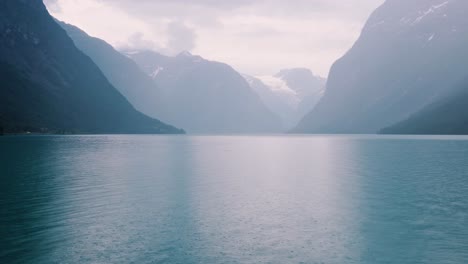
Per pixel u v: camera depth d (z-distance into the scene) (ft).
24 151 343.46
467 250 85.46
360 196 143.95
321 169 234.17
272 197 142.41
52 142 528.63
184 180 184.75
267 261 80.07
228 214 116.06
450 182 175.01
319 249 86.79
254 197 142.61
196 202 132.77
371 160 288.71
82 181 176.55
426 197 140.87
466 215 113.80
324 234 97.14
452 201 133.18
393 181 180.04
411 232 98.27
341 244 89.86
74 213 115.75
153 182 177.37
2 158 275.80
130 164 257.55
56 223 104.73
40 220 107.55
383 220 109.29
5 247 86.53
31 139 627.46
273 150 442.09
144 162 273.33
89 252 83.97
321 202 133.49
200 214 115.75
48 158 281.33
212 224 105.19
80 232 97.40
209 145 567.59
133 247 87.15
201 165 258.78
